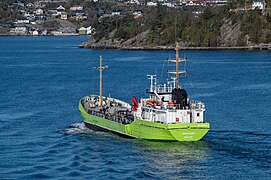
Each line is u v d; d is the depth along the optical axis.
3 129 126.31
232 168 94.69
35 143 112.88
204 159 99.25
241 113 143.38
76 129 125.38
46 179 91.88
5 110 150.12
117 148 107.25
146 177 91.62
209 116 139.00
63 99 170.62
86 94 182.00
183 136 108.12
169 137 108.00
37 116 141.50
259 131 119.94
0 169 96.56
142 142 110.75
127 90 190.75
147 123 109.75
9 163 99.69
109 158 101.38
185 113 109.56
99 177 92.00
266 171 93.12
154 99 114.69
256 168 94.50
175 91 110.62
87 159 101.31
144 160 99.81
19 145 111.62
